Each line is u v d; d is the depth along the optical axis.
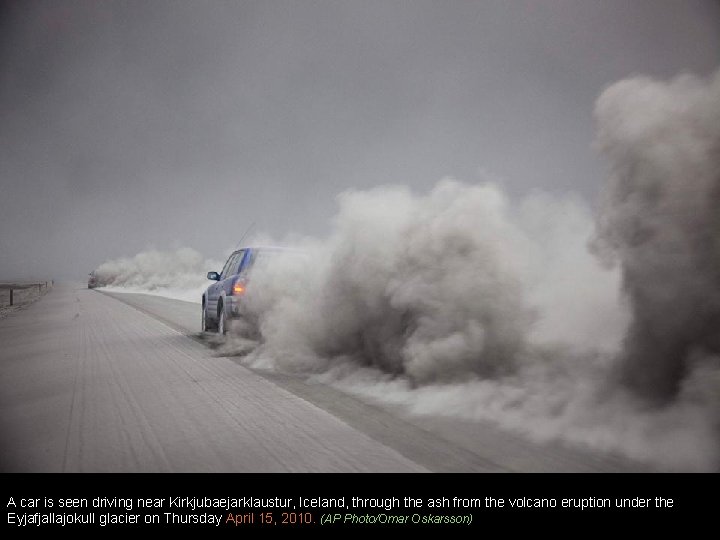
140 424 4.29
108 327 13.75
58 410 4.88
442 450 3.45
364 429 3.97
